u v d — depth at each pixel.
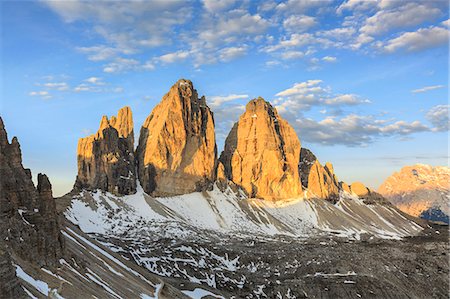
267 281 194.12
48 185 108.06
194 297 148.88
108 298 97.25
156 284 138.88
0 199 90.25
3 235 82.56
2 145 104.81
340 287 193.38
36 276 82.88
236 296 170.50
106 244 190.25
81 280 97.12
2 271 68.25
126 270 131.38
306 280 199.25
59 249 101.69
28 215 99.31
